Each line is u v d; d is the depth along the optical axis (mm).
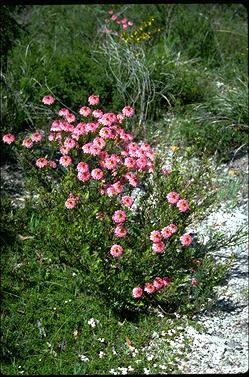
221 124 3328
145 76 3477
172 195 2131
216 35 4668
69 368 2020
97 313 2213
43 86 3537
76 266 2207
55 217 2221
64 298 2254
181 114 3570
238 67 4207
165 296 2170
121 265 2150
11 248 2475
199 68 4137
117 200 2262
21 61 3682
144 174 2289
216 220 2766
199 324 2223
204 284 2270
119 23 4059
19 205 2729
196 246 2490
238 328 2223
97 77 3561
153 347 2121
